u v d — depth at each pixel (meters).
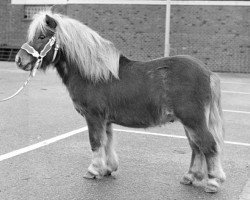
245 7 20.17
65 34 5.14
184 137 7.85
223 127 5.04
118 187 5.24
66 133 7.84
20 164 5.93
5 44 25.08
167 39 17.84
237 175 5.77
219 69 20.98
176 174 5.77
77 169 5.84
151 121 5.09
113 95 5.11
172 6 21.22
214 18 20.72
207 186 5.08
